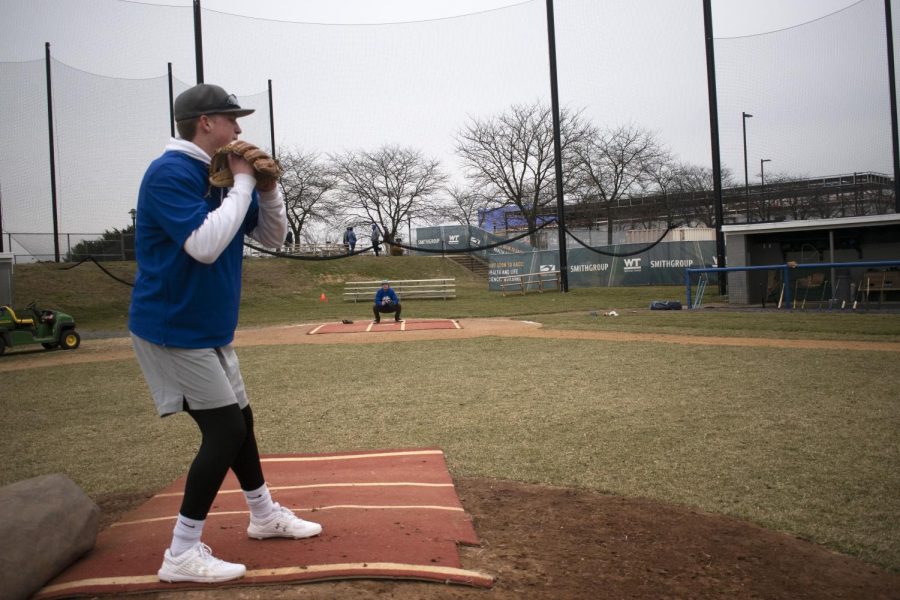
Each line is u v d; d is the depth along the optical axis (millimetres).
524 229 40625
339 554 2736
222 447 2537
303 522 2932
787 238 19156
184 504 2514
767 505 3701
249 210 2762
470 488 3996
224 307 2568
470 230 37969
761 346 10383
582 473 4324
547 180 37531
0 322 12695
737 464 4492
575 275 29359
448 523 3191
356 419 6141
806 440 5059
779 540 3197
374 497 3658
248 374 9000
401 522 3168
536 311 19344
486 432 5508
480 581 2562
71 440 5676
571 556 2912
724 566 2867
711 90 22203
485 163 38844
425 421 5973
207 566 2484
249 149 2461
